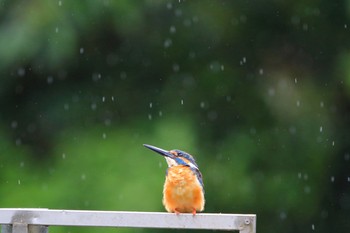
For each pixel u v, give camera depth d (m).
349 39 20.89
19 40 16.92
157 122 19.42
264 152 19.95
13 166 19.28
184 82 20.11
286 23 20.80
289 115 20.27
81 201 18.00
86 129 19.42
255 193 19.72
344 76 20.19
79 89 19.83
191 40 20.14
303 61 20.84
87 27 17.81
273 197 19.95
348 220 20.98
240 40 20.50
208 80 20.20
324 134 20.27
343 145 20.73
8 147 19.58
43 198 18.36
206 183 19.38
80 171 18.47
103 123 19.52
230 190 19.48
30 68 18.91
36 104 19.83
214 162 19.59
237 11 20.36
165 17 19.92
